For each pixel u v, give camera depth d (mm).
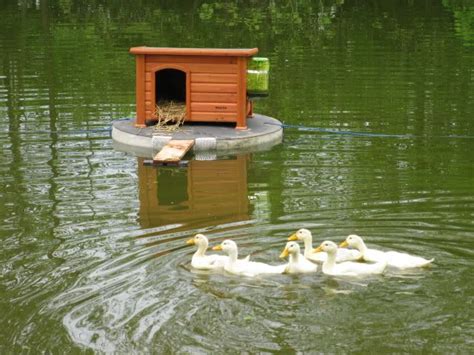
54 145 15492
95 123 17219
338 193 12125
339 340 7500
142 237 10383
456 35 28156
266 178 13148
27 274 9219
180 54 15672
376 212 11109
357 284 8711
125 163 14266
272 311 8109
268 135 15609
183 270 9219
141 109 16031
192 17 33219
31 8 35688
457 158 14172
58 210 11586
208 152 15047
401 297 8344
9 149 15172
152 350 7438
